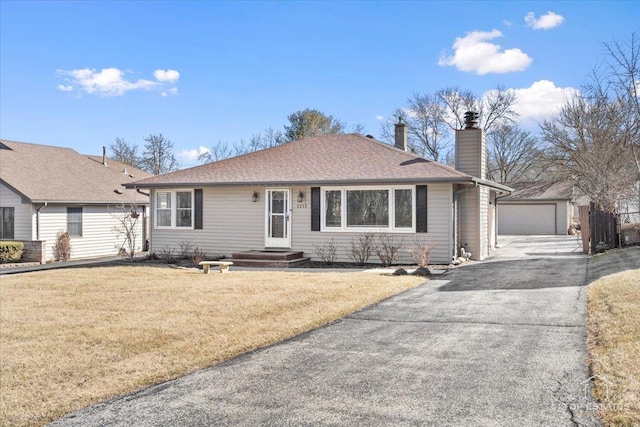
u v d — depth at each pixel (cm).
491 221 1969
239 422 405
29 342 684
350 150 1778
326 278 1188
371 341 636
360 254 1538
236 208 1703
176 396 474
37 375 562
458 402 424
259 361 571
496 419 388
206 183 1678
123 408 455
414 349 590
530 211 3362
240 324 748
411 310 823
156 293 1018
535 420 383
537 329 659
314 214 1603
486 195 1783
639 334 564
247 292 1000
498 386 457
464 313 782
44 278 1278
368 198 1543
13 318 822
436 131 4303
